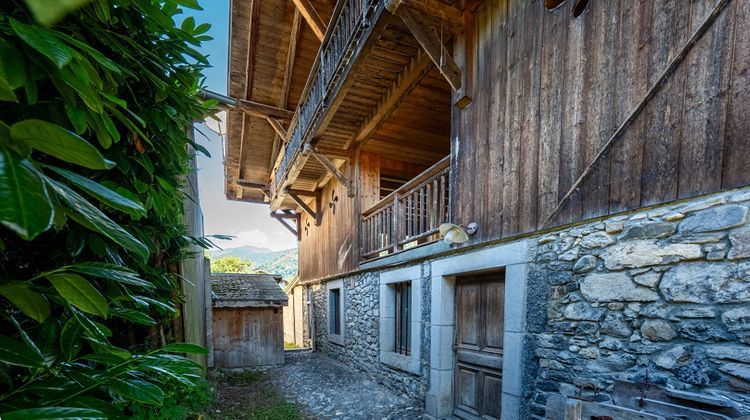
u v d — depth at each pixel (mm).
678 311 1646
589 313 2051
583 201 2117
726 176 1511
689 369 1585
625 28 1921
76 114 607
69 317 688
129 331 1483
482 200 2893
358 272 5609
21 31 444
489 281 3086
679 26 1686
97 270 554
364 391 4480
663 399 1593
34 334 638
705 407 1471
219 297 6500
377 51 3346
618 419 1561
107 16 688
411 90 3836
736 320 1448
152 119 999
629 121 1884
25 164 340
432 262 3600
